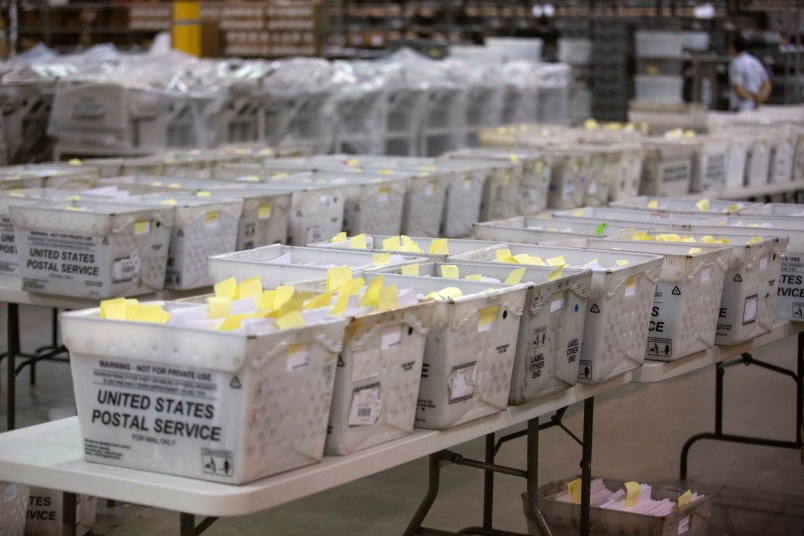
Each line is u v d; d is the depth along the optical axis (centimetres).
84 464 229
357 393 234
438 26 1374
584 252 337
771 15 1298
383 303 242
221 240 420
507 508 420
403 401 248
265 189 473
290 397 219
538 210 633
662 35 1255
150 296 402
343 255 317
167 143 772
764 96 1205
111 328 220
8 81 782
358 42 1364
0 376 587
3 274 422
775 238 375
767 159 794
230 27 1295
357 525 401
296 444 223
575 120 1215
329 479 227
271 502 215
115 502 420
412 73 908
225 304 236
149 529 393
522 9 1391
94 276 378
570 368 295
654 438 512
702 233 392
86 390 226
